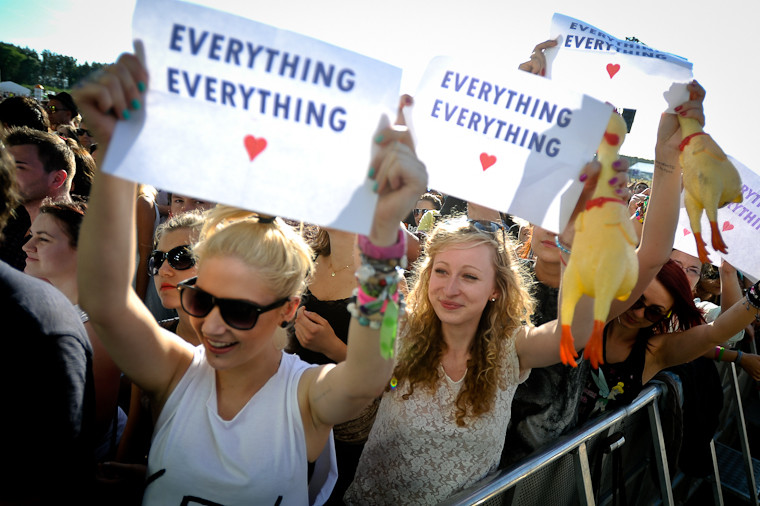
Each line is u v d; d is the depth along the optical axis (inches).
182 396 52.0
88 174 148.7
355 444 78.5
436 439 65.4
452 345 68.2
